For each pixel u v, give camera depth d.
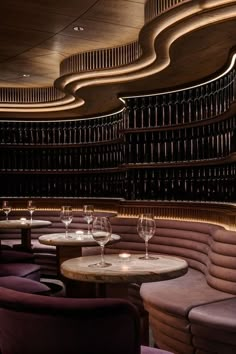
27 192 9.66
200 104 6.72
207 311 3.71
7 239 8.55
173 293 4.29
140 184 7.40
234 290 4.20
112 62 6.52
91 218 5.86
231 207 5.20
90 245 5.11
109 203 8.38
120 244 6.47
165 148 7.18
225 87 6.14
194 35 4.63
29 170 9.49
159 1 4.59
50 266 7.60
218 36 4.68
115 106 8.53
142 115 7.43
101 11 5.15
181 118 7.00
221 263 4.36
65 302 1.99
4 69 7.64
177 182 7.01
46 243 5.20
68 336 2.03
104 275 3.26
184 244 5.67
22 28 5.70
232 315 3.60
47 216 8.64
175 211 6.54
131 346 2.05
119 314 1.98
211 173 6.49
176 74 6.33
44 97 8.97
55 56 6.94
